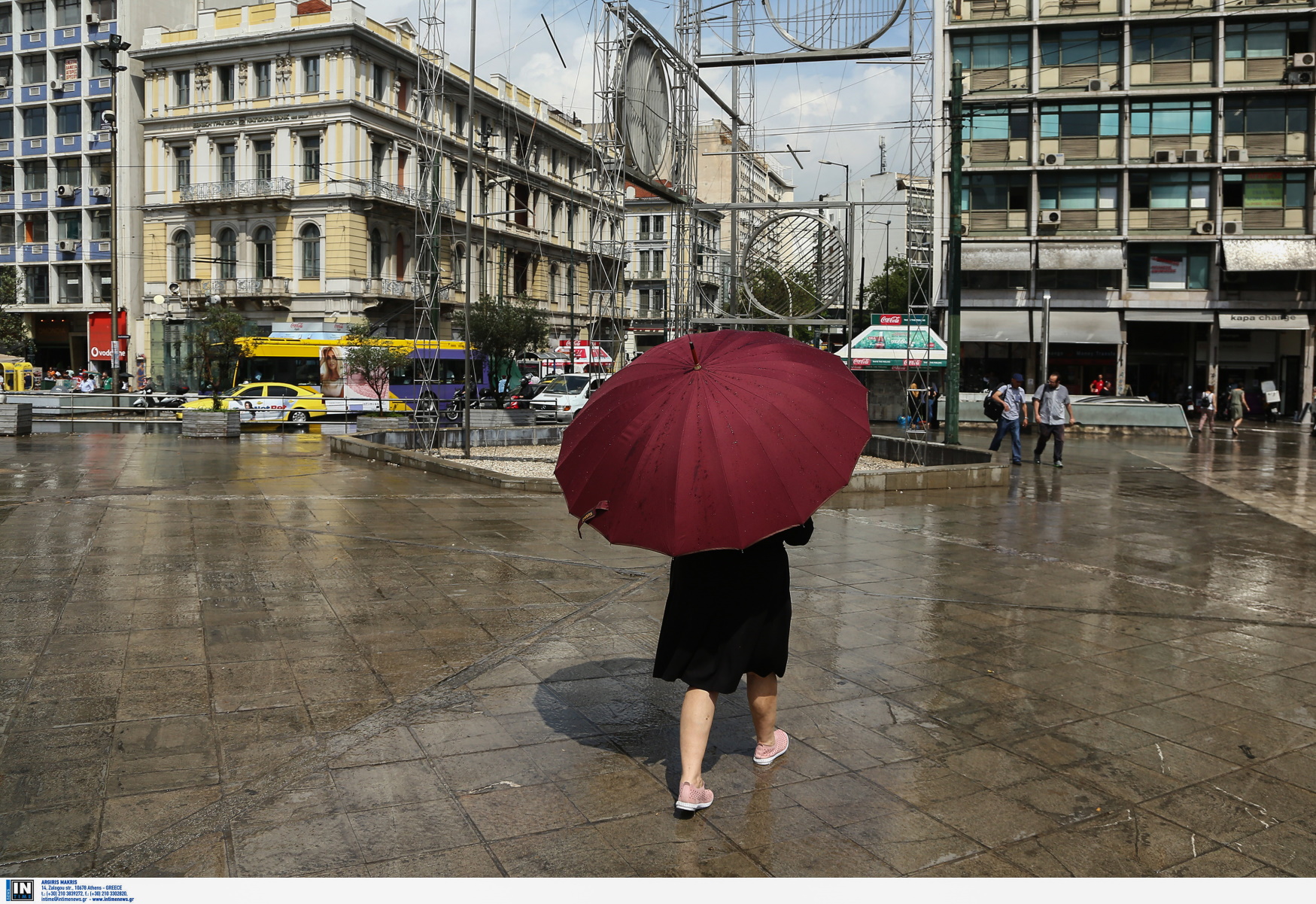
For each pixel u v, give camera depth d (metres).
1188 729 4.35
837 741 4.15
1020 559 8.49
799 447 3.25
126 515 9.88
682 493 3.13
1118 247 34.88
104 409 31.33
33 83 52.28
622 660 5.24
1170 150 34.50
